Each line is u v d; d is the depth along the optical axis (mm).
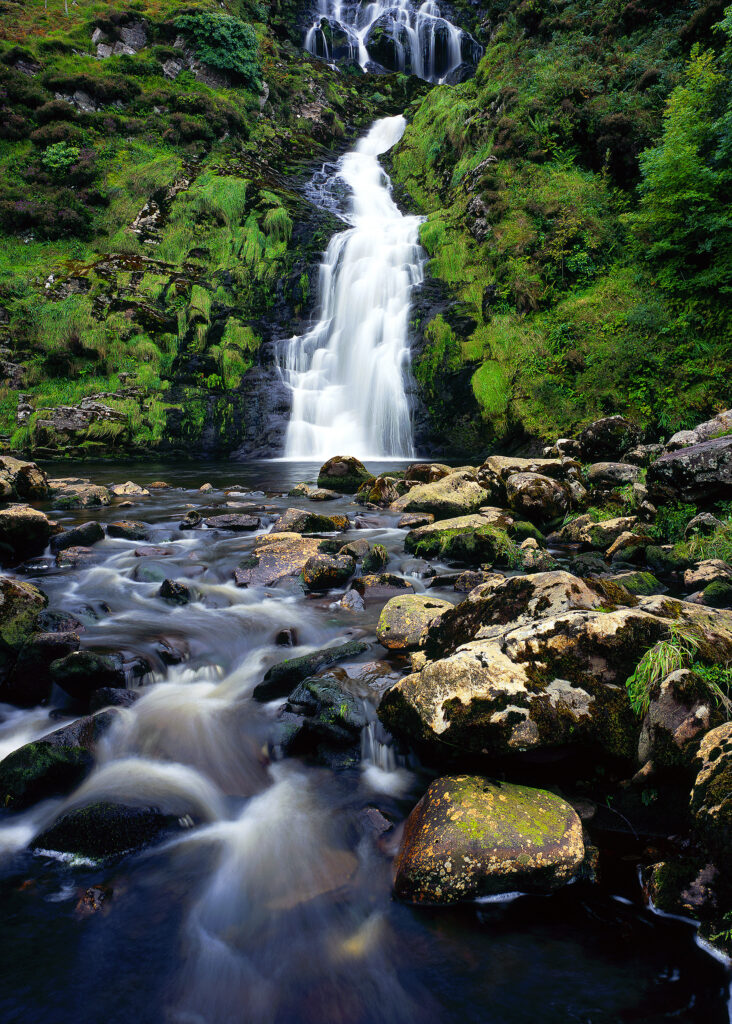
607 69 21734
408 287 21375
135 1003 2098
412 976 2199
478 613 3908
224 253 24031
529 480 8383
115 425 19156
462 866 2492
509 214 20906
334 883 2664
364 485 10867
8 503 9383
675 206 14719
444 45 40750
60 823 2908
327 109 35219
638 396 14547
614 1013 2021
